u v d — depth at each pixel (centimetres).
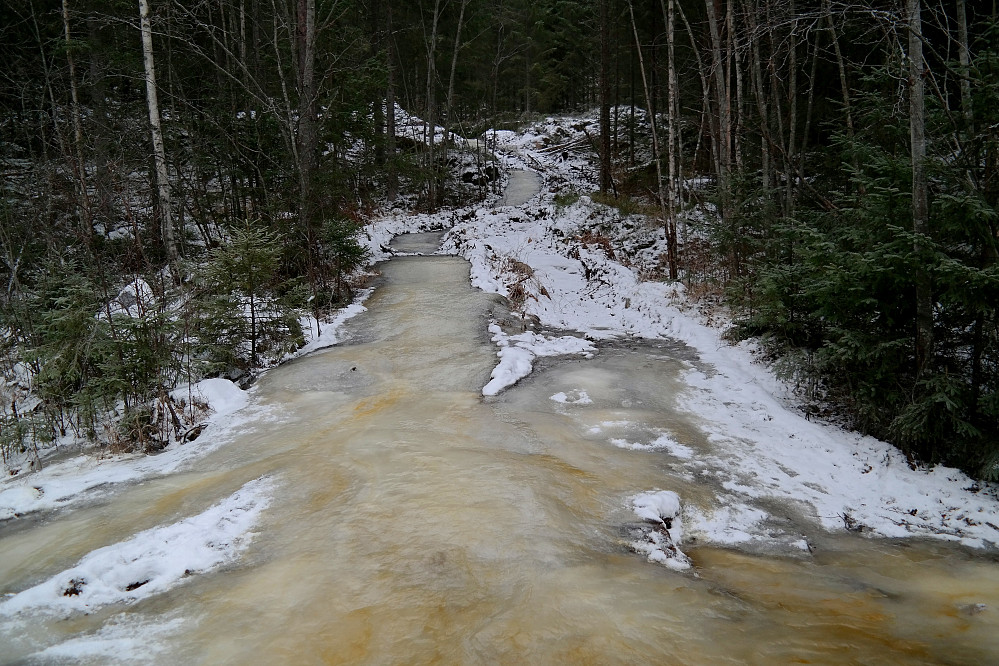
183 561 422
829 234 731
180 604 377
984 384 609
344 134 1914
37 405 731
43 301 815
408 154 2442
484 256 1603
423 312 1157
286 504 501
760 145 1482
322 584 388
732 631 341
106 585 399
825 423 700
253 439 654
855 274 594
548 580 387
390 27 2589
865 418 665
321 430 666
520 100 4741
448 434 642
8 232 1020
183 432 687
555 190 2673
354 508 486
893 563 434
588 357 944
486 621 347
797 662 314
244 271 902
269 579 397
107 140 1224
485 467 555
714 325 1065
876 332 632
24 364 802
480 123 3828
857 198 711
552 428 662
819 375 736
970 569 426
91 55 1534
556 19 3903
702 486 543
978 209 518
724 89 1335
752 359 895
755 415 705
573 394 772
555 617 350
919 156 558
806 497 530
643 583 388
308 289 1073
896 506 521
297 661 319
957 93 739
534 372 866
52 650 339
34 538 476
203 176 1570
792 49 897
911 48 563
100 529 483
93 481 573
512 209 2377
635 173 2362
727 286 1146
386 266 1595
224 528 466
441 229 2283
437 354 929
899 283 589
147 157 1206
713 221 1327
